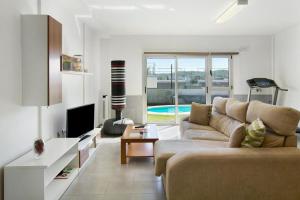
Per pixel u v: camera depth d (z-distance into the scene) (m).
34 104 2.94
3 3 2.57
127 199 2.83
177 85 7.72
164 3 4.50
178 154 2.64
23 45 2.92
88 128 4.59
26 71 2.93
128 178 3.44
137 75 7.49
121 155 4.04
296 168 2.50
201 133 4.28
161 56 7.62
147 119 7.74
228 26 6.37
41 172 2.46
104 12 5.00
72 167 3.56
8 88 2.66
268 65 7.66
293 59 6.48
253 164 2.48
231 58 7.70
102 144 5.31
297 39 6.27
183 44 7.53
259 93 7.69
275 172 2.49
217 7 4.74
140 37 7.45
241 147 2.73
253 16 5.43
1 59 2.54
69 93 4.70
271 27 6.53
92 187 3.14
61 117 4.26
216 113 5.07
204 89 7.77
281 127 2.70
